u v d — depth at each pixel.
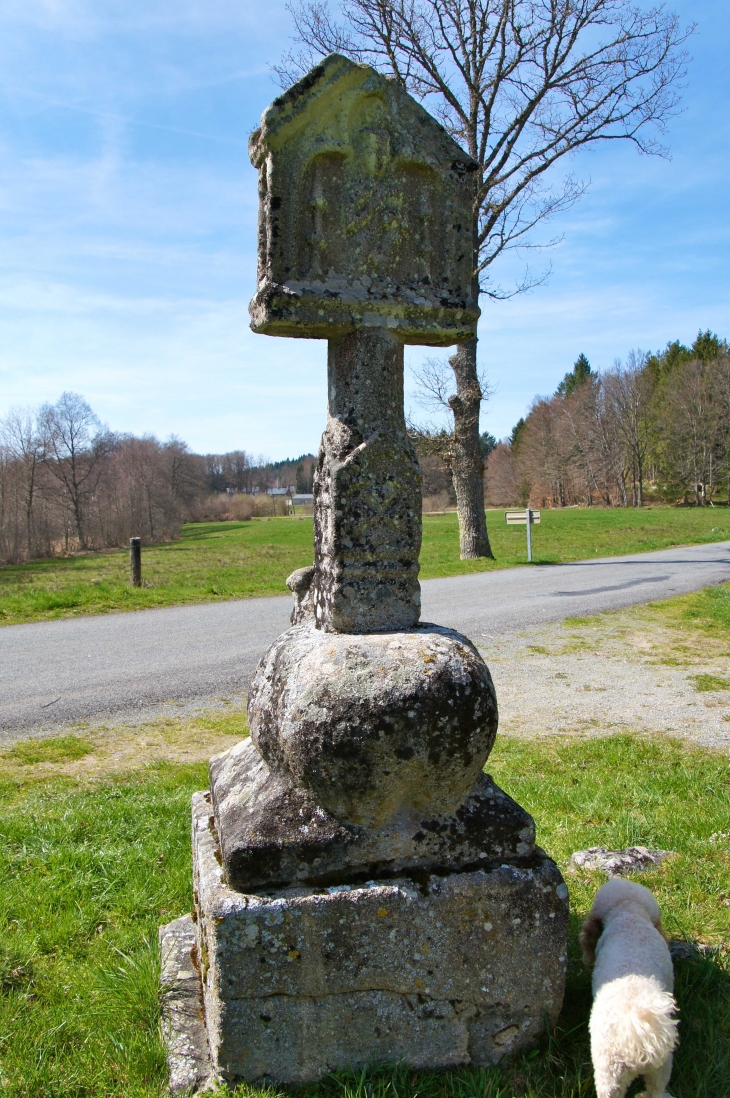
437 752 2.61
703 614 14.13
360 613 2.96
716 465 71.50
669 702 8.59
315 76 2.84
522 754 6.72
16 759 6.53
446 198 3.17
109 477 58.06
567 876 4.21
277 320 2.88
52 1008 3.02
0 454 46.22
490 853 2.75
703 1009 2.97
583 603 15.34
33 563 39.53
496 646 11.58
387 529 2.97
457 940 2.64
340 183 2.99
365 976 2.59
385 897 2.59
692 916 3.73
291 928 2.54
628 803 5.46
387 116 3.03
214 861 2.84
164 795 5.43
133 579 16.39
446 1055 2.66
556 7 17.27
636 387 74.44
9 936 3.51
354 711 2.57
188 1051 2.74
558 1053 2.70
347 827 2.66
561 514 59.88
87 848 4.40
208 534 62.03
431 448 22.36
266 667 3.03
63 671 9.59
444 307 3.11
